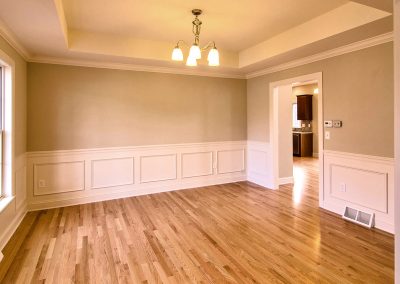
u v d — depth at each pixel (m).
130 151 4.62
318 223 3.38
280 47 3.85
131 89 4.57
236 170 5.65
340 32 2.99
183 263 2.46
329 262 2.46
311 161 8.19
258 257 2.57
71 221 3.49
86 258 2.56
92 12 3.07
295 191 4.89
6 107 3.07
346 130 3.56
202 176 5.30
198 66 4.66
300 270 2.34
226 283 2.16
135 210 3.91
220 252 2.66
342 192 3.66
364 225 3.26
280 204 4.16
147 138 4.75
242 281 2.19
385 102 3.11
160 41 4.16
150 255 2.61
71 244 2.84
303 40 3.46
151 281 2.20
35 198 3.96
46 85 4.00
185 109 5.05
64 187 4.15
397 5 1.32
